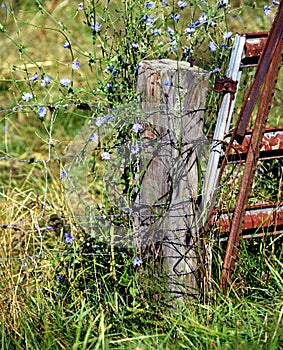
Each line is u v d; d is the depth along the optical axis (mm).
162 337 4297
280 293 4586
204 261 4664
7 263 4953
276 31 4188
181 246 4598
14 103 7922
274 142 4621
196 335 4172
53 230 5527
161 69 4219
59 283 4844
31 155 6953
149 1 5098
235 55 4320
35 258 5066
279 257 4902
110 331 4480
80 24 9461
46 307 4664
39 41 9266
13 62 8852
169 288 4660
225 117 4422
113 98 4855
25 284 4910
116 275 4824
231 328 4258
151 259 4648
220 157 4574
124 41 4949
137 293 4652
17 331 4453
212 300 4648
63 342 4277
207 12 5195
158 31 4938
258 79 4305
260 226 4832
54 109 4719
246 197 4539
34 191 6434
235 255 4656
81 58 8695
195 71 4203
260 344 4004
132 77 4816
